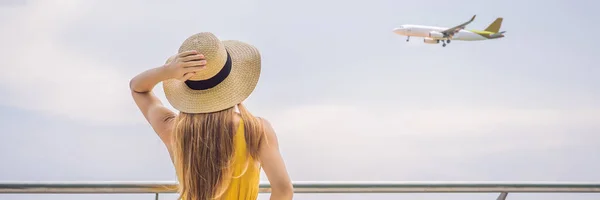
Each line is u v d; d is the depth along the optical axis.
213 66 2.10
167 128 2.27
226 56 2.14
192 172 2.12
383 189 2.77
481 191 2.85
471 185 2.83
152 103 2.33
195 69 2.08
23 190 2.55
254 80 2.18
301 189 2.71
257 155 2.14
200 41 2.10
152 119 2.30
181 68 2.09
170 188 2.59
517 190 2.87
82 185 2.56
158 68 2.17
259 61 2.19
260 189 2.58
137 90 2.30
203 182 2.11
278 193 2.14
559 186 2.89
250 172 2.15
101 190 2.58
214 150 2.10
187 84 2.17
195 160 2.11
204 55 2.09
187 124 2.14
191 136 2.12
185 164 2.14
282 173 2.13
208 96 2.13
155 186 2.58
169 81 2.25
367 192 2.76
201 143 2.11
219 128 2.10
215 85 2.13
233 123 2.12
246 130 2.12
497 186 2.85
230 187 2.13
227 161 2.09
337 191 2.74
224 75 2.13
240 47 2.22
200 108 2.14
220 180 2.10
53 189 2.56
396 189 2.79
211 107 2.13
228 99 2.13
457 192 2.83
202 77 2.12
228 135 2.10
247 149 2.12
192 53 2.09
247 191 2.15
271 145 2.15
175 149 2.17
